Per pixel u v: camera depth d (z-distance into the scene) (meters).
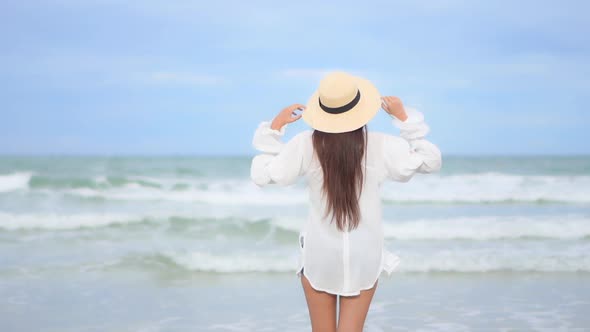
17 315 5.02
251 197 13.09
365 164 2.53
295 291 5.95
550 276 6.56
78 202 12.74
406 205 12.89
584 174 21.59
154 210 11.62
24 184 14.82
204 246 7.99
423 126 2.59
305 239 2.64
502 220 9.35
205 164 28.02
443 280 6.41
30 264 7.02
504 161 30.22
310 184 2.61
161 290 5.97
